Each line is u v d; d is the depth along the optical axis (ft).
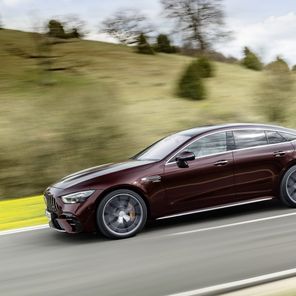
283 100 61.57
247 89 92.02
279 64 62.49
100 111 41.09
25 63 95.91
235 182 24.75
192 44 144.97
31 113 43.37
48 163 40.04
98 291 16.02
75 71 95.04
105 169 23.98
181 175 23.82
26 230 26.07
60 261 19.90
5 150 41.04
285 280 15.38
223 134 25.20
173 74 102.78
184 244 20.95
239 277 16.28
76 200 22.47
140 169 23.47
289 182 25.86
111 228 22.72
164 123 63.93
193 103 78.13
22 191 39.19
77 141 40.37
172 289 15.67
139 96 80.18
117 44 139.85
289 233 21.27
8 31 127.44
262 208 26.81
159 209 23.58
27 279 17.85
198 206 24.22
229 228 23.03
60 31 121.49
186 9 143.84
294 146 26.14
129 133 43.88
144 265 18.45
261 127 26.12
